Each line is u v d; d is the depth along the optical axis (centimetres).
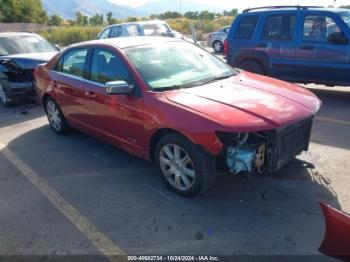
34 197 408
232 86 411
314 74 732
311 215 342
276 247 304
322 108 682
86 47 505
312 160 441
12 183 445
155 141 400
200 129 334
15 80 798
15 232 346
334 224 252
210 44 1997
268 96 384
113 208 375
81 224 352
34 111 775
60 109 575
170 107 364
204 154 349
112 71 445
